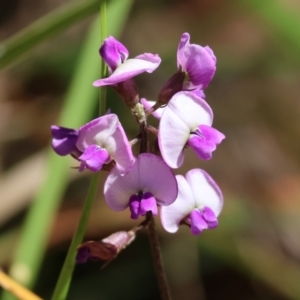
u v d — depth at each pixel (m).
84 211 0.22
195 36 0.44
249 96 0.41
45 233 0.24
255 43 0.42
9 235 0.31
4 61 0.23
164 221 0.21
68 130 0.21
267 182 0.37
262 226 0.33
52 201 0.24
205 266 0.32
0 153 0.38
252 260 0.31
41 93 0.41
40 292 0.31
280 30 0.27
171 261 0.31
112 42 0.20
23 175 0.33
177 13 0.45
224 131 0.39
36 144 0.39
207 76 0.21
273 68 0.41
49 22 0.22
